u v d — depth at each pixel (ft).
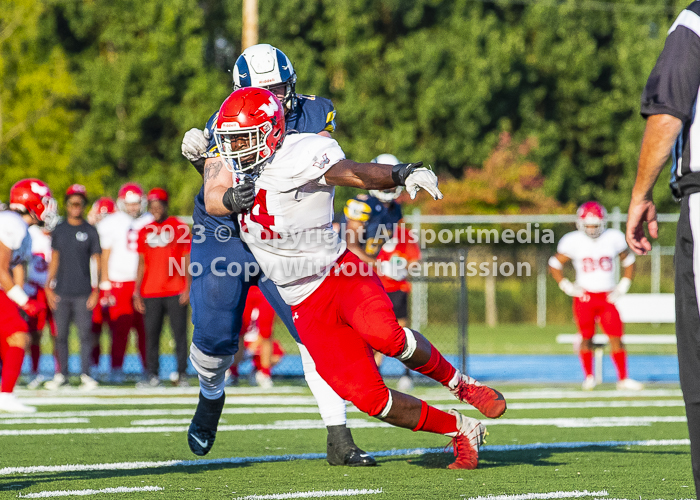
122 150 315.37
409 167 40.52
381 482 49.55
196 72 324.39
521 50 345.10
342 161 43.80
